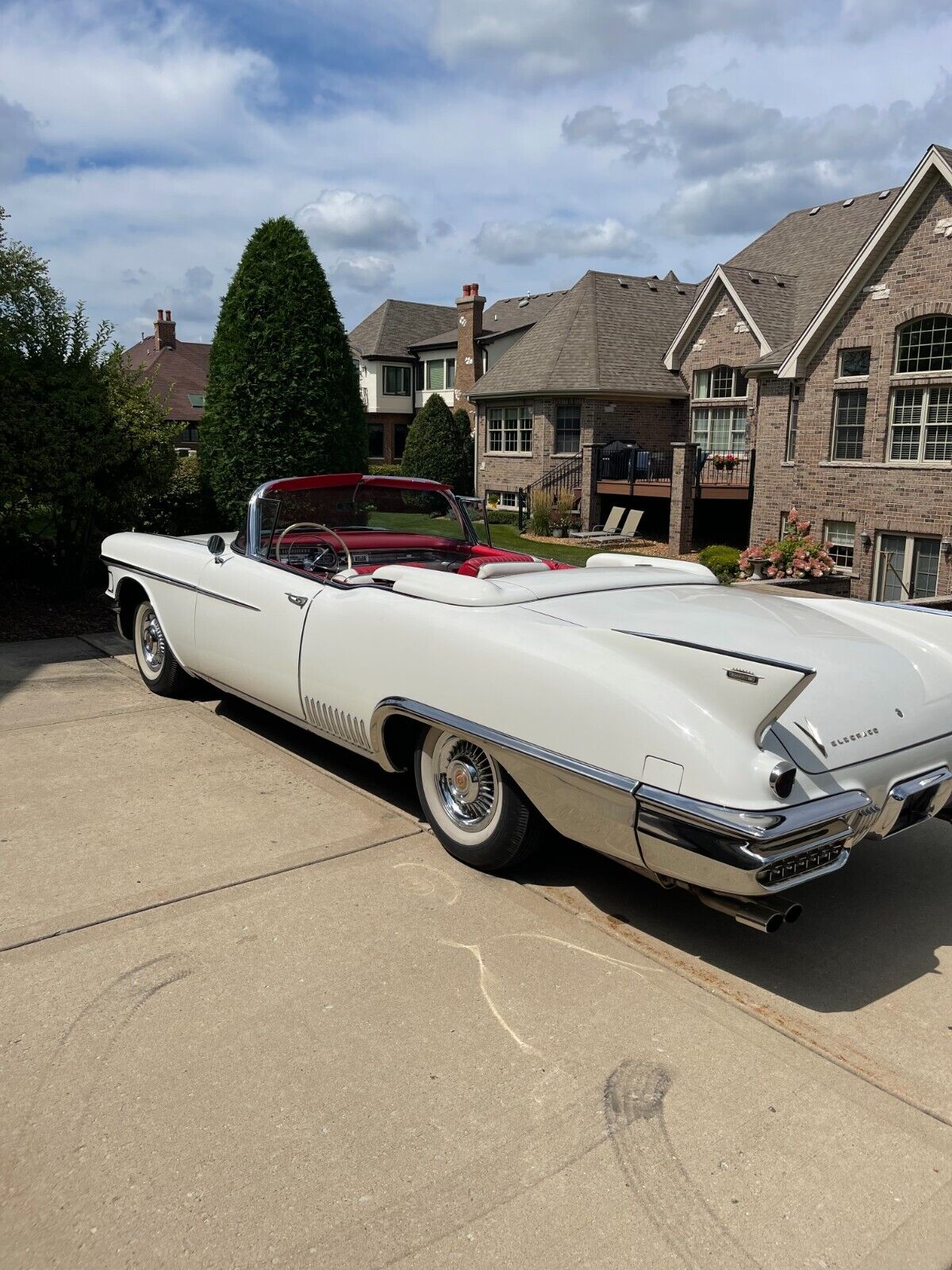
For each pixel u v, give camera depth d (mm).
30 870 3613
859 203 25312
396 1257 1945
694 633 3309
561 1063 2576
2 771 4664
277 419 11500
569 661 3078
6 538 9344
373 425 43625
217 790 4473
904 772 3100
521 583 3799
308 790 4500
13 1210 2049
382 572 4070
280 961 3033
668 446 27094
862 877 3838
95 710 5750
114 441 8742
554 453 27500
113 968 2969
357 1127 2314
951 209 16062
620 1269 1936
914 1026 2807
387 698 3777
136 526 10055
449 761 3703
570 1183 2156
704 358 25062
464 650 3418
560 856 3879
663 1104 2428
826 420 18734
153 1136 2271
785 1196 2139
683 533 22125
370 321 44031
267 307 11438
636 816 2842
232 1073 2500
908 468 17281
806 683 2539
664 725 2785
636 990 2938
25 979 2896
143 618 6051
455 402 38719
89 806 4250
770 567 15789
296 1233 2000
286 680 4441
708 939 3262
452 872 3688
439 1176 2168
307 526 4832
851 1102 2463
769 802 2639
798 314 23141
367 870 3680
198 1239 1979
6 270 8438
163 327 50375
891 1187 2176
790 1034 2742
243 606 4750
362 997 2850
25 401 8258
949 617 3695
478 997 2867
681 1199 2121
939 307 16453
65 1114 2342
